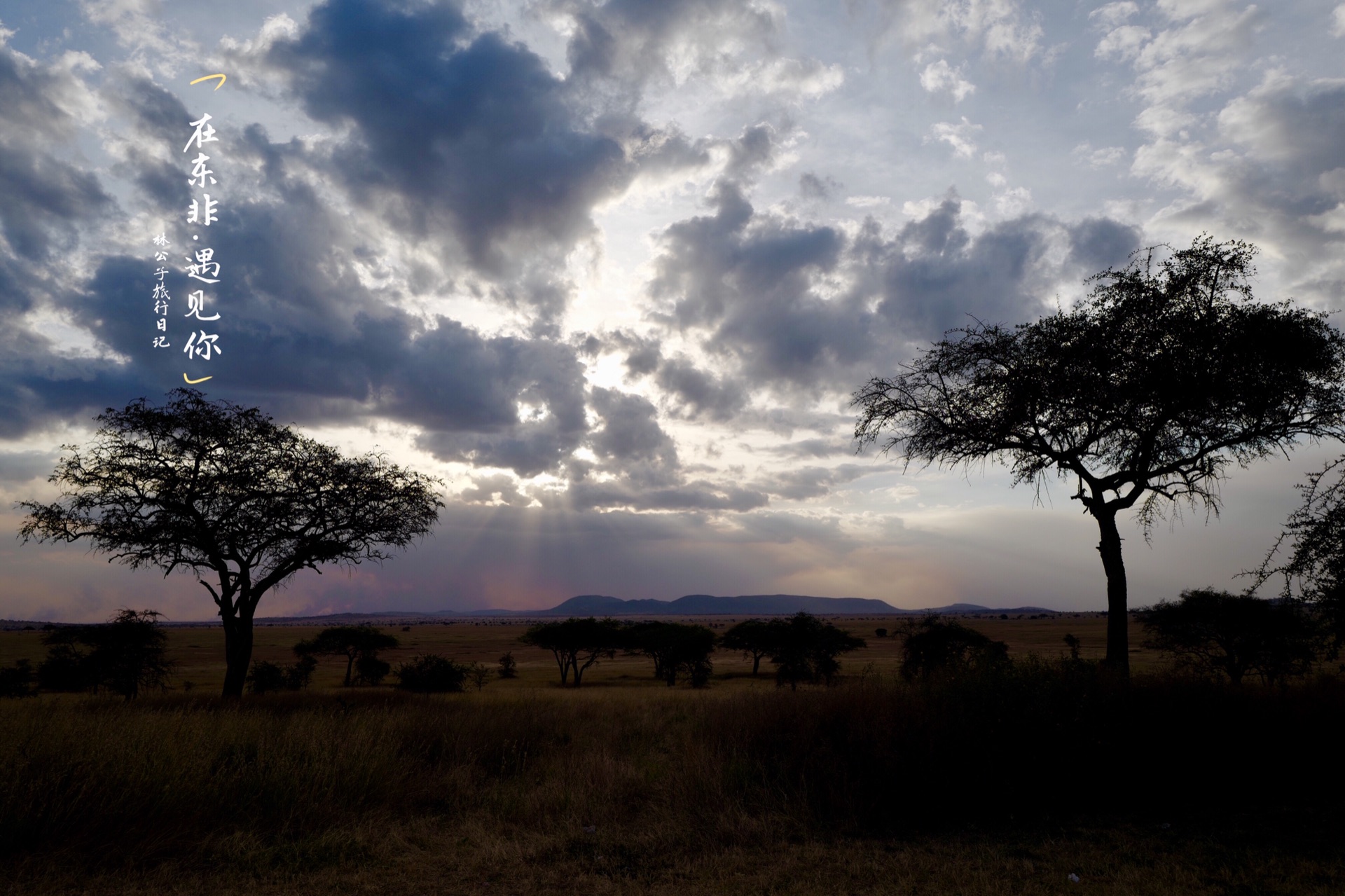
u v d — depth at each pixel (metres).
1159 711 8.66
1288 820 7.31
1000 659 9.77
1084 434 14.11
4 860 6.09
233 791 7.70
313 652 60.31
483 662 85.38
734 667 79.62
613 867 6.43
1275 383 12.60
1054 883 5.80
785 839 7.16
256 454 21.80
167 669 36.97
